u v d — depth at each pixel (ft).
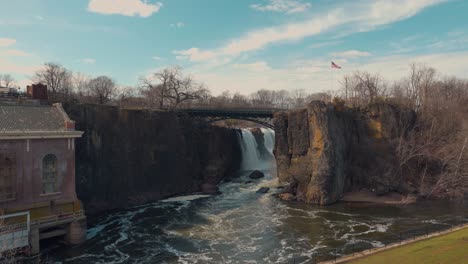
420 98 224.74
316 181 166.91
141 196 173.78
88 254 104.94
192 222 138.10
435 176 184.85
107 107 164.66
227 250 108.06
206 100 321.52
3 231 93.71
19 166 104.01
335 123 181.57
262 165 282.56
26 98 139.33
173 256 103.81
